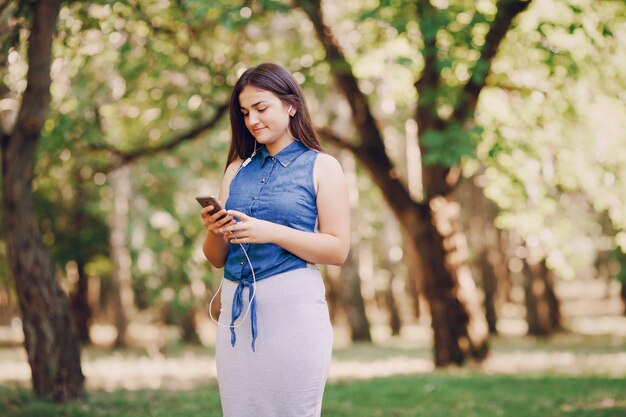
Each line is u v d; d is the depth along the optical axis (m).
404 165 20.16
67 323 7.42
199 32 10.65
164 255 18.38
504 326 28.36
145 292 21.12
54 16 7.01
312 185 2.86
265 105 2.85
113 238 19.52
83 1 7.39
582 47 10.87
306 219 2.85
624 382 8.88
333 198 2.86
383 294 38.56
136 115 12.46
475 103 10.82
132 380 10.88
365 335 22.47
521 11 10.16
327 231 2.86
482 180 15.09
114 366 13.83
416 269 12.77
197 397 7.89
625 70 11.32
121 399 7.71
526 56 11.57
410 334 26.16
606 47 10.36
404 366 13.66
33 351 7.32
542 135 12.38
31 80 7.18
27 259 7.29
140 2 9.35
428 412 6.84
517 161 12.30
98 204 18.45
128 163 12.04
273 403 2.78
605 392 7.99
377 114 17.48
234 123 3.03
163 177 16.55
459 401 7.57
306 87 12.13
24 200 7.32
